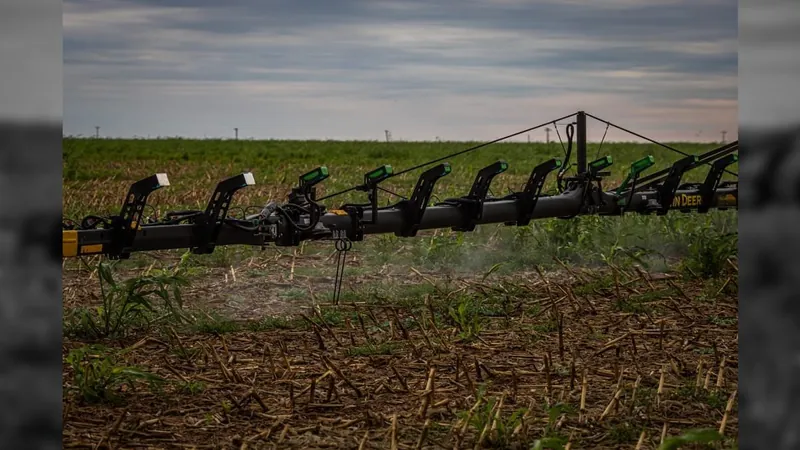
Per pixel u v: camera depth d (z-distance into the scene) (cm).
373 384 624
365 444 503
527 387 619
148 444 515
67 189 1986
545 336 763
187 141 5594
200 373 652
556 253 1138
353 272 1046
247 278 1009
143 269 1042
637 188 1005
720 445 507
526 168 3045
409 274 1041
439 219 843
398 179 2341
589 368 664
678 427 539
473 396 588
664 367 665
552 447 468
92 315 809
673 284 909
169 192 1975
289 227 753
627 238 1193
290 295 923
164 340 748
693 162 980
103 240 668
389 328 785
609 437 523
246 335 768
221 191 704
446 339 749
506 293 894
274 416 559
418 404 580
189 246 707
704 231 1191
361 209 796
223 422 551
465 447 510
